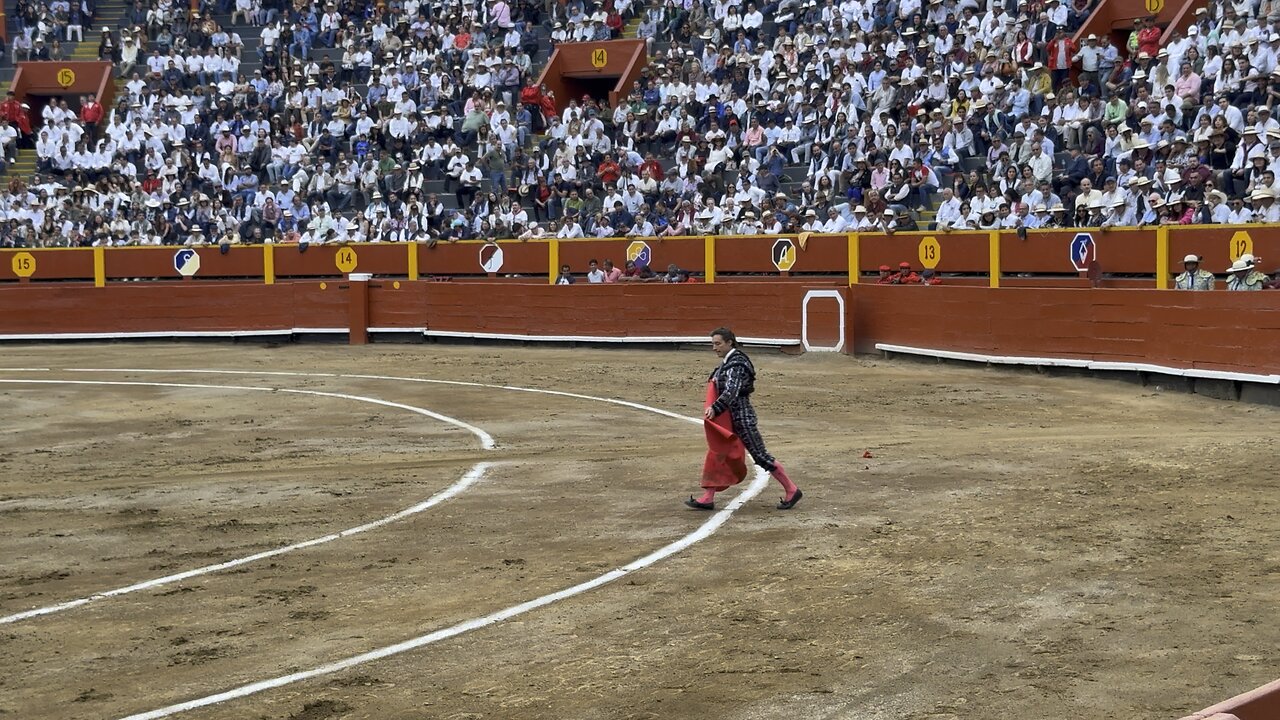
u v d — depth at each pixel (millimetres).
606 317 29688
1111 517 11367
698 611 8898
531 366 26062
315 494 13227
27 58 42531
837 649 8031
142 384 23828
